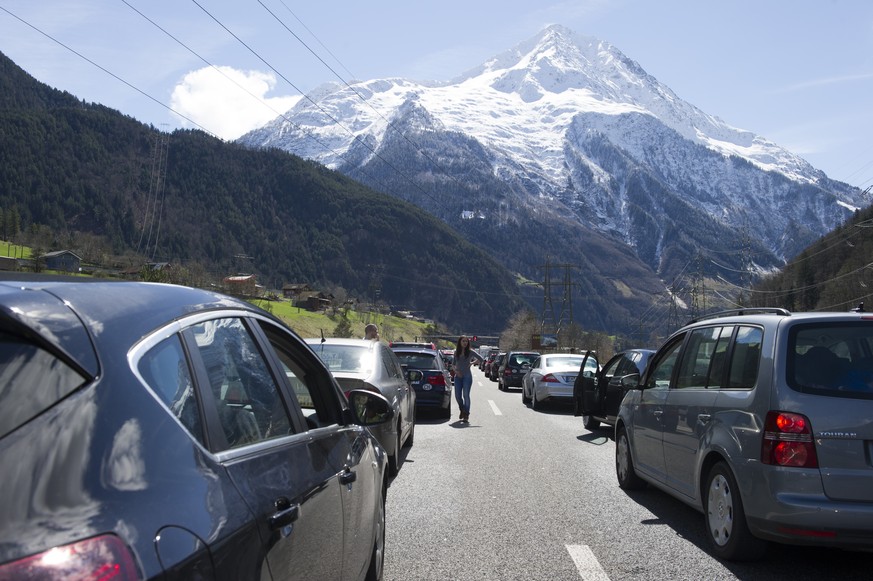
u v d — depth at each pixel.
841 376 5.22
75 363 1.89
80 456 1.75
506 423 15.96
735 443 5.53
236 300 3.28
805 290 79.88
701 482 6.19
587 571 5.50
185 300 2.70
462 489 8.60
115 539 1.66
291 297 150.62
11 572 1.43
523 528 6.79
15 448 1.64
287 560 2.54
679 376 7.15
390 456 9.25
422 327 160.75
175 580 1.76
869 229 69.38
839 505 4.93
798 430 5.08
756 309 6.34
